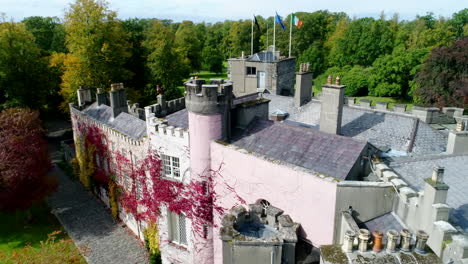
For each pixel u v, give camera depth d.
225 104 24.27
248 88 50.97
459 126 23.11
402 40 101.81
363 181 18.69
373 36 101.56
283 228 19.27
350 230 16.67
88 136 42.12
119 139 35.03
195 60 115.06
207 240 26.86
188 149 25.72
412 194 17.30
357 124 29.53
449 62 62.19
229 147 23.45
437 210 15.16
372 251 15.78
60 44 83.81
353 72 92.38
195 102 23.75
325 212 19.08
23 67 62.72
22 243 34.91
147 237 33.19
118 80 64.94
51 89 68.94
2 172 33.41
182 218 28.73
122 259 32.59
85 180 45.81
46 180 38.78
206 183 25.55
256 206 21.17
